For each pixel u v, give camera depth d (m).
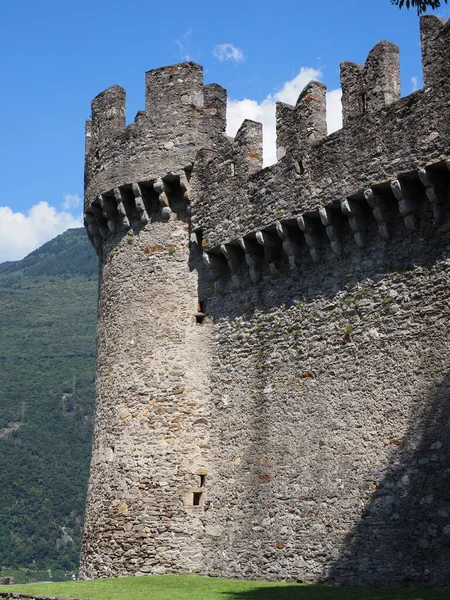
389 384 19.45
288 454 21.58
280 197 22.41
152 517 23.56
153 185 25.50
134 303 25.44
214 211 24.39
